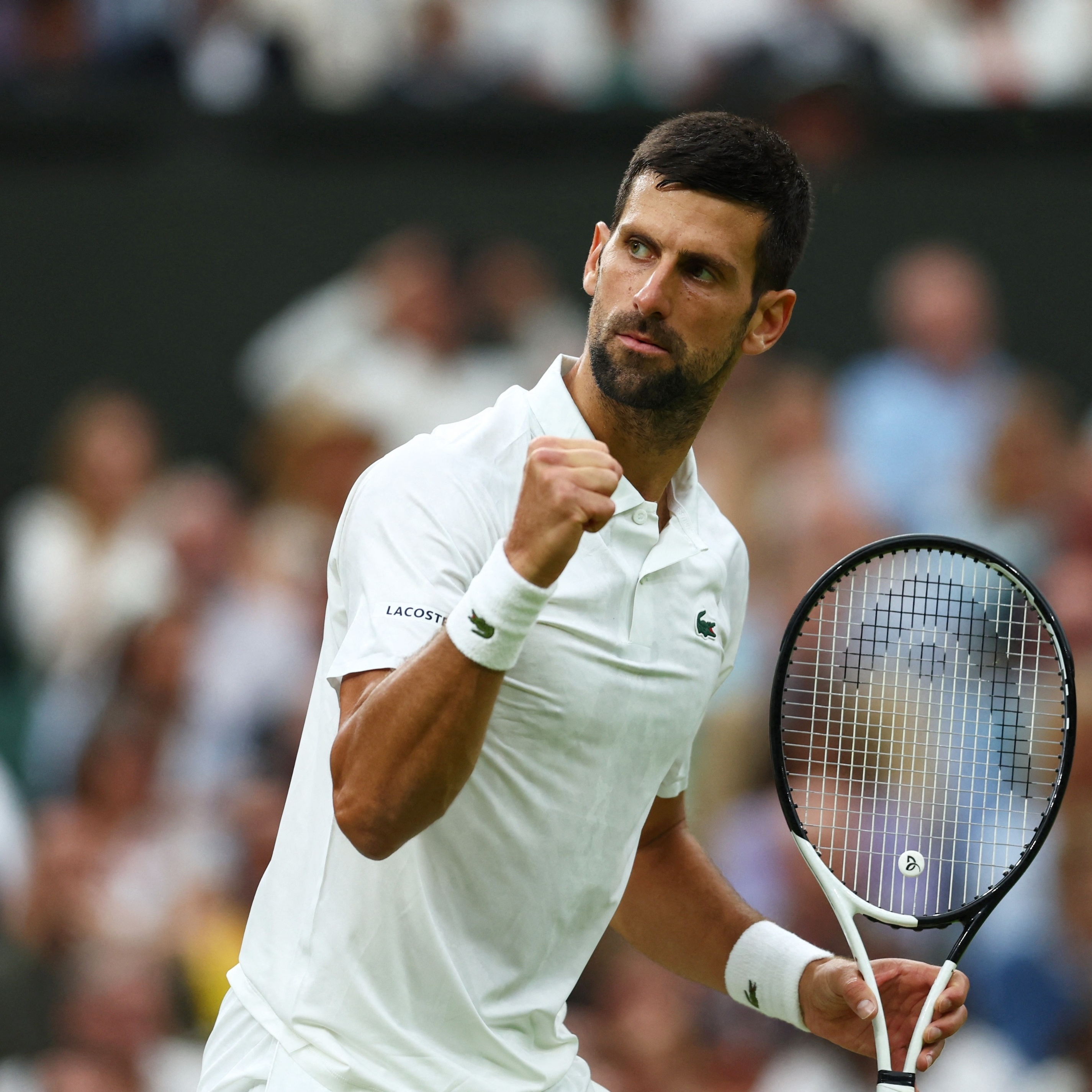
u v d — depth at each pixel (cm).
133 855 2612
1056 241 3023
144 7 3253
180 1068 2383
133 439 3050
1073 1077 2386
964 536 2933
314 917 1062
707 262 1034
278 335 3072
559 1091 1119
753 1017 2338
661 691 1077
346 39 3272
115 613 2898
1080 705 2466
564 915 1084
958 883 2019
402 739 927
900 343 3039
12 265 3081
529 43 3259
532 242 3078
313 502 3005
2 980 2430
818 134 3070
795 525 2864
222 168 3092
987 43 3259
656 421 1059
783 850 2450
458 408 3017
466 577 1012
